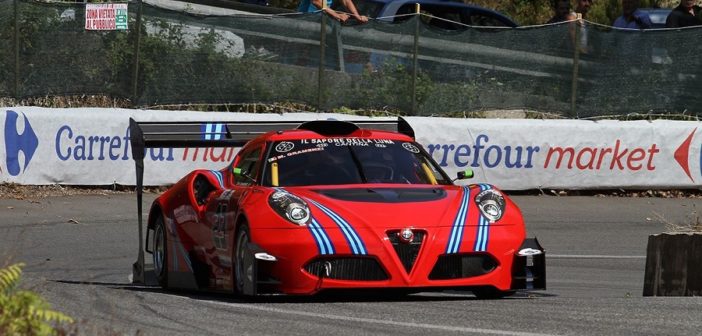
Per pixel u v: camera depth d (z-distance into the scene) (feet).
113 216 178.50
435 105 218.38
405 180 108.17
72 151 200.03
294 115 207.82
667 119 221.46
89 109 202.18
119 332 71.41
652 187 215.51
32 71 211.20
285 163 108.47
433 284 94.63
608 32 221.05
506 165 211.20
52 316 61.11
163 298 99.25
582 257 152.25
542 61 220.02
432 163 112.68
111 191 201.05
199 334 77.05
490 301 95.50
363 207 98.02
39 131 198.49
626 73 221.25
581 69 220.43
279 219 96.27
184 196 117.70
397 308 90.43
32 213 178.70
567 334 76.48
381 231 95.20
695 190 218.38
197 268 114.01
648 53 221.25
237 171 109.70
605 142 214.07
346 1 227.81
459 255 95.91
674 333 77.00
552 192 213.05
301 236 94.68
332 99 215.72
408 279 94.17
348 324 81.46
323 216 96.53
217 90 213.25
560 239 168.86
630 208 200.85
